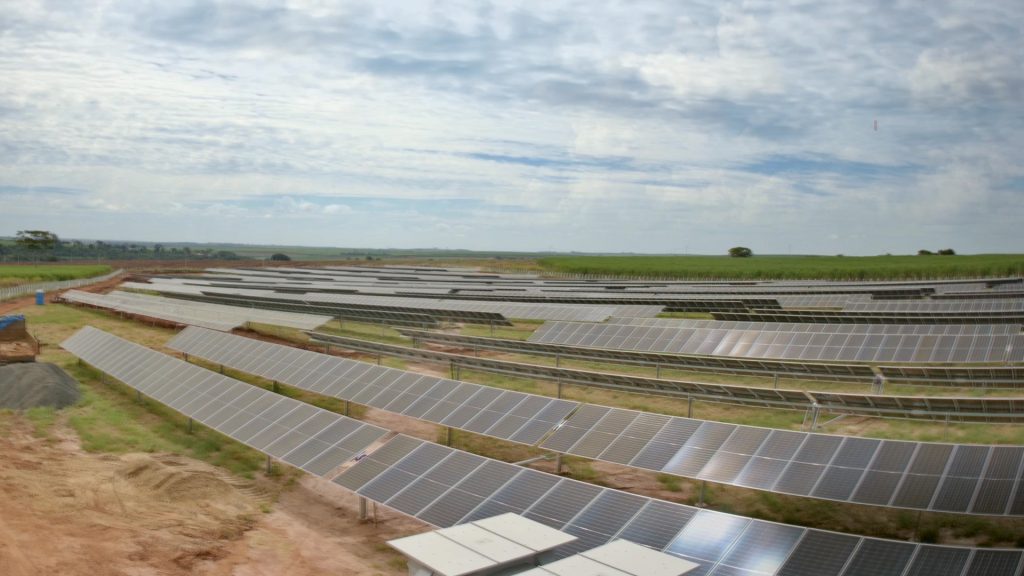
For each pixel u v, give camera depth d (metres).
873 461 16.17
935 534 17.28
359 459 20.86
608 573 10.80
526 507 15.65
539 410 22.08
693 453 18.25
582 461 23.80
